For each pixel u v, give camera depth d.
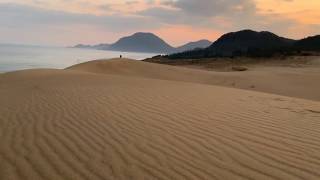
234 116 8.27
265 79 37.22
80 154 5.32
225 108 9.38
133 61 40.44
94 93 11.84
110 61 38.84
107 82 16.78
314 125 7.53
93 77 20.05
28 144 5.77
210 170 4.79
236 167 4.91
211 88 15.24
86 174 4.61
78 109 8.73
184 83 17.73
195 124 7.31
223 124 7.38
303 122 7.82
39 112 8.32
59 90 12.84
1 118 7.65
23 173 4.64
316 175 4.69
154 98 10.89
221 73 40.94
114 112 8.38
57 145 5.72
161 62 75.50
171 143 5.92
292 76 39.69
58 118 7.65
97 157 5.20
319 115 8.80
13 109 8.73
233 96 12.30
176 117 7.96
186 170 4.78
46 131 6.54
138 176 4.56
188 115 8.22
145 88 13.99
